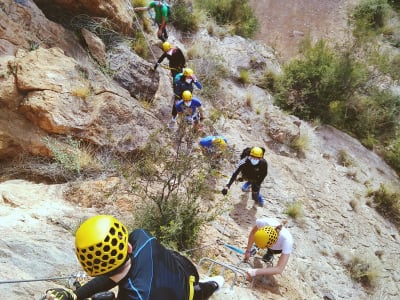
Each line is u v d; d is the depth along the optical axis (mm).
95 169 6414
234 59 11648
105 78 7410
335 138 11273
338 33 15156
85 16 8523
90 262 1715
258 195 7602
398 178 11406
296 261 7133
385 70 13438
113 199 5996
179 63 8938
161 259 1930
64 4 8328
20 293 3270
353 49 13375
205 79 10172
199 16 11945
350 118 12445
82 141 6543
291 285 6242
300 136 10188
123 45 8867
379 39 15773
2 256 3930
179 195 6574
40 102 6230
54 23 7680
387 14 16500
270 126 9898
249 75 11422
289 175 9094
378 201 9734
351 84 12125
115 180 6332
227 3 12984
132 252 1892
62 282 3863
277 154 9594
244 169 7133
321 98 11617
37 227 4934
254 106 10391
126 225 5656
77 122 6465
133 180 5992
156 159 6438
